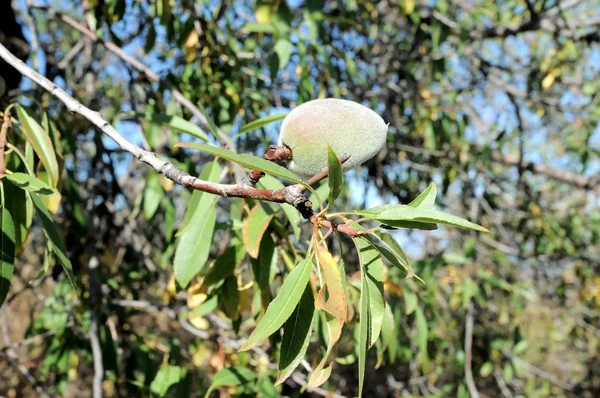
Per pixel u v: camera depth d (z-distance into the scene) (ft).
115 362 7.57
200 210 4.55
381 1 11.65
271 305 2.81
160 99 7.35
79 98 8.71
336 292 2.82
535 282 16.88
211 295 5.13
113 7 6.89
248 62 9.09
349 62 8.24
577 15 18.67
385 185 12.68
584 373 20.01
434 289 8.95
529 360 20.13
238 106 7.74
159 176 5.87
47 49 8.89
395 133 12.72
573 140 15.66
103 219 9.20
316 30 7.53
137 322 13.26
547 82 12.49
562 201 18.49
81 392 14.73
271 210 4.56
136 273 9.18
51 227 3.77
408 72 11.75
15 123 4.24
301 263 2.92
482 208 14.75
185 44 6.97
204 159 11.27
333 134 3.30
